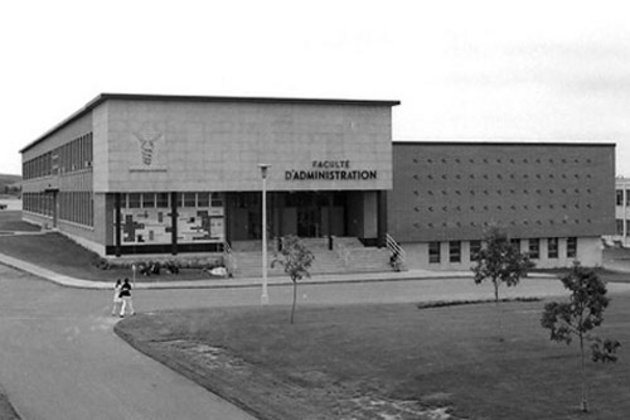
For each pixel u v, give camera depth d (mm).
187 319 34438
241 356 27031
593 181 73562
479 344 25078
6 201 179750
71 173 75375
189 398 22031
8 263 59125
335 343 27047
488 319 30391
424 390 21078
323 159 61719
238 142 59844
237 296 45875
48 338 32062
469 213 69500
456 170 69312
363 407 20297
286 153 60875
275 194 63750
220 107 59406
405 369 23031
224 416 20125
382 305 37062
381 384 22016
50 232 81750
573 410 18578
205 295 46469
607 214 73938
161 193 59844
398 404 20375
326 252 62125
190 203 60500
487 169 70250
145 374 25172
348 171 62344
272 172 60594
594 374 21141
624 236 100188
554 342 24625
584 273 19516
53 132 87000
